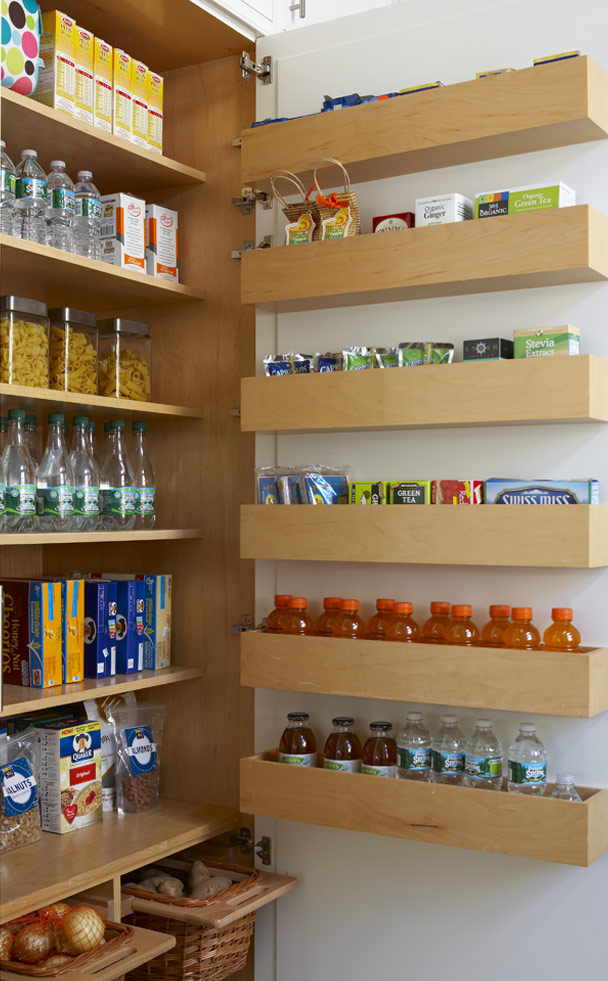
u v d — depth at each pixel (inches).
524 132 71.5
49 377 80.7
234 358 89.8
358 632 78.4
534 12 75.7
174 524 92.7
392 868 80.8
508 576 75.5
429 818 72.2
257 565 87.2
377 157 77.0
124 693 91.0
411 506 74.0
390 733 80.2
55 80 76.2
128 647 86.7
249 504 88.4
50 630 79.9
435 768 74.3
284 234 86.7
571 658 67.7
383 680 74.7
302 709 84.4
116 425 87.1
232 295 90.0
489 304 76.9
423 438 79.1
